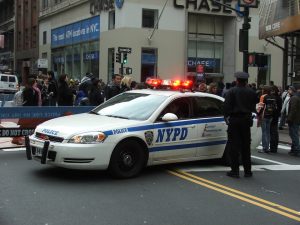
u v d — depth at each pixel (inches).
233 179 349.1
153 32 1337.4
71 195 286.0
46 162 319.3
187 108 371.6
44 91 649.6
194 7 1396.4
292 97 490.9
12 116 449.1
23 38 2272.4
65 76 543.8
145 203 274.5
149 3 1336.1
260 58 756.6
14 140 479.2
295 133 489.1
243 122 351.9
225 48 1477.6
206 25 1454.2
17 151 441.1
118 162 327.6
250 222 246.7
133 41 1318.9
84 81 612.4
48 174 340.8
